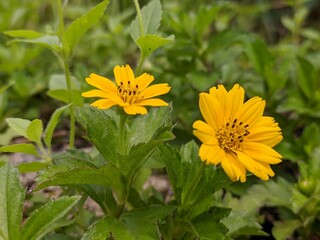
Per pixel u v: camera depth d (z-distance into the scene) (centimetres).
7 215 9
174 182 10
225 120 9
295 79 18
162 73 17
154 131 10
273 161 9
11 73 19
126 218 9
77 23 10
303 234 13
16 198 9
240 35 16
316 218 13
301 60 16
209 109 9
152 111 10
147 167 11
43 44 11
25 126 11
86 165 9
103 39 23
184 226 10
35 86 19
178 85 17
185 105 16
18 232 9
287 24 25
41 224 9
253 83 18
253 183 14
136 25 12
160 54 17
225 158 8
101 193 10
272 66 16
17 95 18
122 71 9
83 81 14
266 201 13
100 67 22
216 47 17
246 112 9
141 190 12
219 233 9
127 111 8
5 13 22
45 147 17
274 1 36
